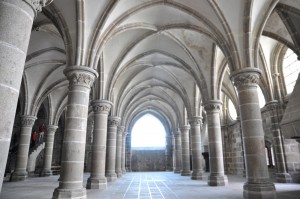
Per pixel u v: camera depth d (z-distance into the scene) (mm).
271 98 17828
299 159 16156
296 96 9070
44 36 15961
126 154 37062
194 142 20422
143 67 20922
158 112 37812
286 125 8945
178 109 27484
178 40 16156
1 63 3646
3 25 3775
